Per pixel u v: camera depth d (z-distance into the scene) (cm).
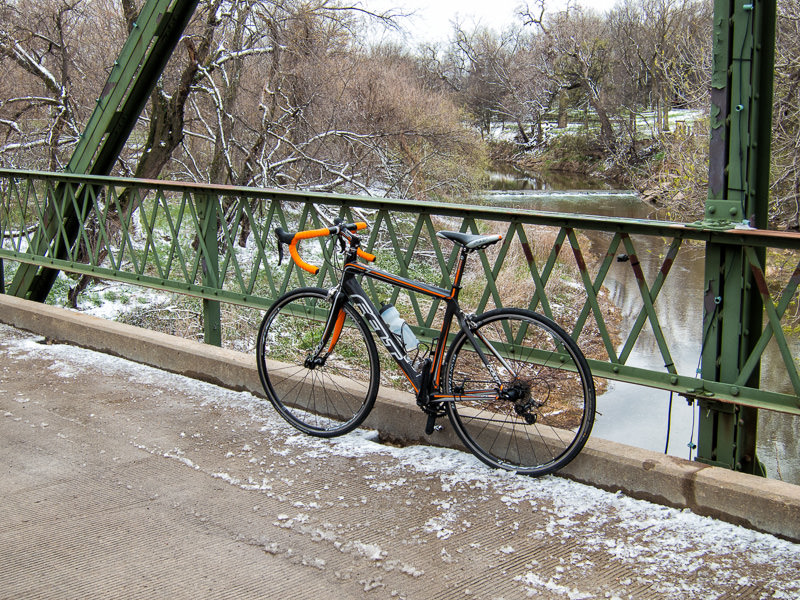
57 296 1066
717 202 313
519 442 346
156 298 1115
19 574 267
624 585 258
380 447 375
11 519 307
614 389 1075
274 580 263
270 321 411
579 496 320
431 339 389
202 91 1274
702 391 318
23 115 1348
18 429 401
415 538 290
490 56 5175
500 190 3259
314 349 403
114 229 1066
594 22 4941
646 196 2756
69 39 1284
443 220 1691
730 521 297
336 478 343
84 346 543
